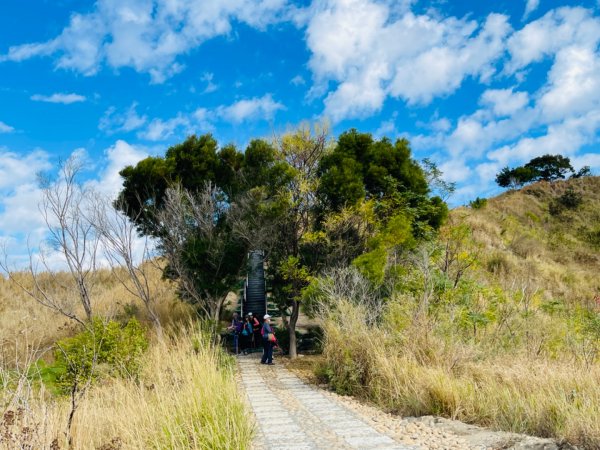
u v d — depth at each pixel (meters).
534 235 33.94
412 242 16.02
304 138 18.53
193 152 19.55
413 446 6.24
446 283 13.42
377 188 18.86
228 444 5.41
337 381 10.80
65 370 8.58
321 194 17.61
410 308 12.00
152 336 14.86
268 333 15.93
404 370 9.08
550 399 7.08
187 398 6.32
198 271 17.44
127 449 5.40
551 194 43.94
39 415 5.43
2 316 18.67
